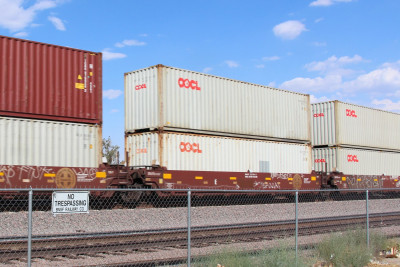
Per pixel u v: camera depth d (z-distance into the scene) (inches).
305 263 368.5
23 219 534.3
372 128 1305.4
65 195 293.9
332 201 1041.5
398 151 1409.9
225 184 859.4
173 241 435.2
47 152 641.0
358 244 450.6
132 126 864.3
